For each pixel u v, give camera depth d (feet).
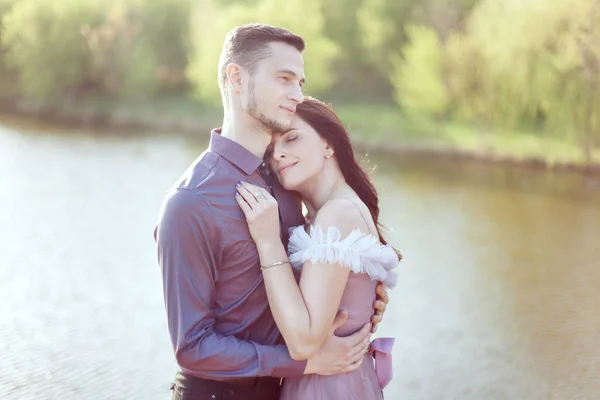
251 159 7.18
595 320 28.27
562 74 75.00
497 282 33.60
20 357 22.85
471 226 45.93
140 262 34.71
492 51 81.92
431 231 44.32
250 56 7.03
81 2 120.67
